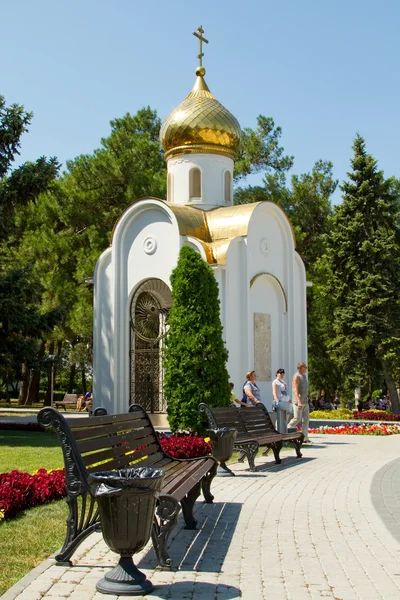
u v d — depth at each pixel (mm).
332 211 40719
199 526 8070
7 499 8266
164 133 25703
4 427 23531
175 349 17375
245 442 12664
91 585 5645
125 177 35188
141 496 5504
